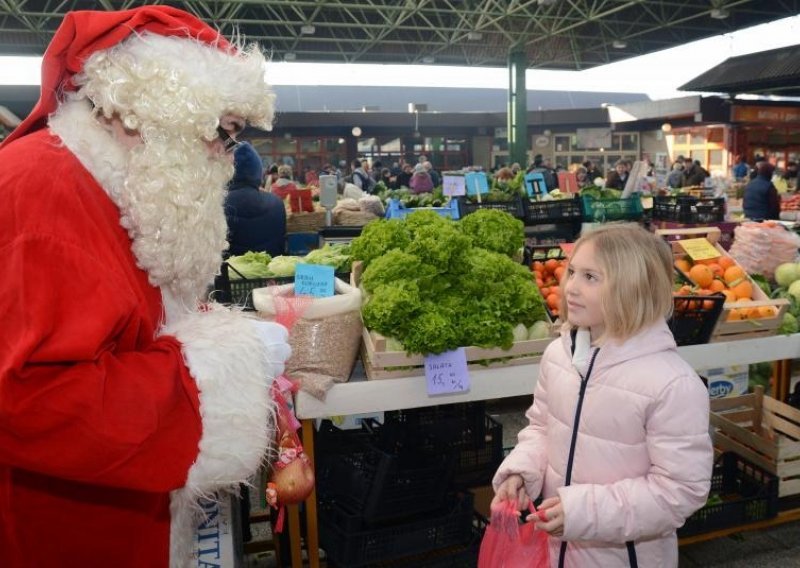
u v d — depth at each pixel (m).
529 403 4.38
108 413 1.02
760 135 20.62
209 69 1.19
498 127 24.78
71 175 1.10
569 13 17.17
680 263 3.04
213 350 1.20
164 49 1.18
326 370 2.10
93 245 1.07
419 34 19.88
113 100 1.12
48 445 1.00
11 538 1.23
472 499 2.36
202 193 1.21
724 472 2.80
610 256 1.59
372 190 9.27
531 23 19.00
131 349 1.14
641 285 1.58
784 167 20.84
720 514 2.60
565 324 1.78
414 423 2.59
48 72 1.20
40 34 16.22
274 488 1.45
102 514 1.26
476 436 2.74
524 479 1.78
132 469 1.09
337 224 6.04
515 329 2.31
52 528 1.24
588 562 1.71
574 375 1.71
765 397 3.04
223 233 1.31
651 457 1.58
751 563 2.66
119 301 1.04
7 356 0.96
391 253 2.31
